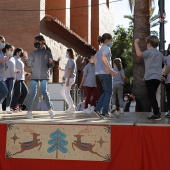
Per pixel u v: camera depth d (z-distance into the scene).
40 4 16.88
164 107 12.28
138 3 14.95
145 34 14.80
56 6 21.36
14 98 10.11
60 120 7.16
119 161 6.50
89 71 10.12
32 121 6.87
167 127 6.43
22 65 10.27
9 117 8.13
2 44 8.41
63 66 20.92
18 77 10.12
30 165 6.71
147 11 14.96
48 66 8.34
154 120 7.31
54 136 6.71
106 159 6.54
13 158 6.74
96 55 8.25
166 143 6.41
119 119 7.57
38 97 14.45
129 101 13.11
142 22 14.88
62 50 20.75
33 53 8.31
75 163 6.62
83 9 27.44
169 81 7.88
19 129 6.79
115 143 6.54
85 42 24.36
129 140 6.52
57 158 6.67
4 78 8.47
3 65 8.42
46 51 8.34
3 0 17.09
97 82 8.68
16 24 16.97
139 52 7.61
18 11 16.98
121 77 10.52
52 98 15.54
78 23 27.50
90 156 6.59
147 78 7.56
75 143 6.65
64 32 20.03
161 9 12.86
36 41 8.38
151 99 7.56
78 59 25.14
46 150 6.70
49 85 15.52
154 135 6.45
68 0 22.00
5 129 6.81
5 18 17.08
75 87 17.36
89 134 6.62
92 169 6.57
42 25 17.14
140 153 6.46
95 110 8.12
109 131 6.57
